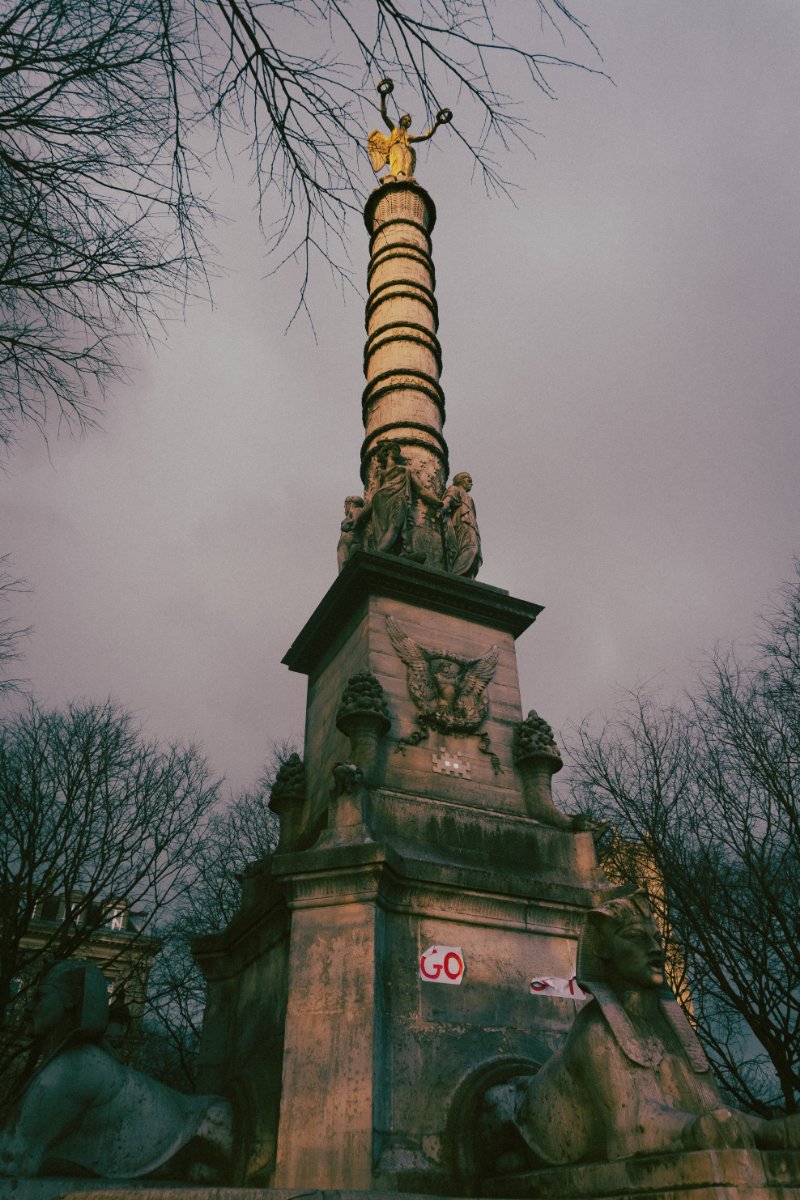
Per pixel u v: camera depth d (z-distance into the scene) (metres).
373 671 10.91
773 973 15.57
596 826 10.48
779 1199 4.96
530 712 11.47
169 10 4.71
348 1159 6.95
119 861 18.62
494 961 8.70
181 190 5.39
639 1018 6.56
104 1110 7.31
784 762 15.26
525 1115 6.92
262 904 9.40
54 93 4.91
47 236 5.26
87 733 19.61
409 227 18.52
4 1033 15.66
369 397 16.17
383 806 9.35
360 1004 7.62
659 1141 5.68
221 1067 9.41
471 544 13.60
